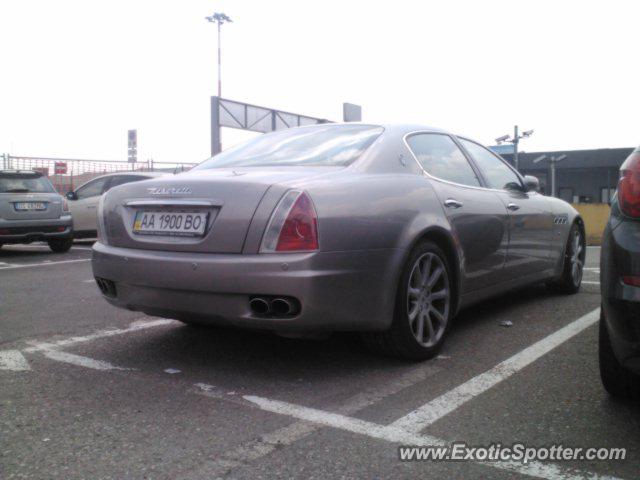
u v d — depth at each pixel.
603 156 38.06
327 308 3.05
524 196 5.01
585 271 7.74
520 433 2.64
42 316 5.00
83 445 2.53
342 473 2.29
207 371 3.50
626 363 2.53
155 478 2.26
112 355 3.83
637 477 2.26
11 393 3.15
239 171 3.61
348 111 23.72
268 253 3.01
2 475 2.28
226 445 2.52
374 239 3.25
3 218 10.03
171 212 3.34
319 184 3.16
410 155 3.89
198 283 3.12
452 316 3.90
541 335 4.26
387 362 3.63
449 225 3.79
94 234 12.65
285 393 3.12
